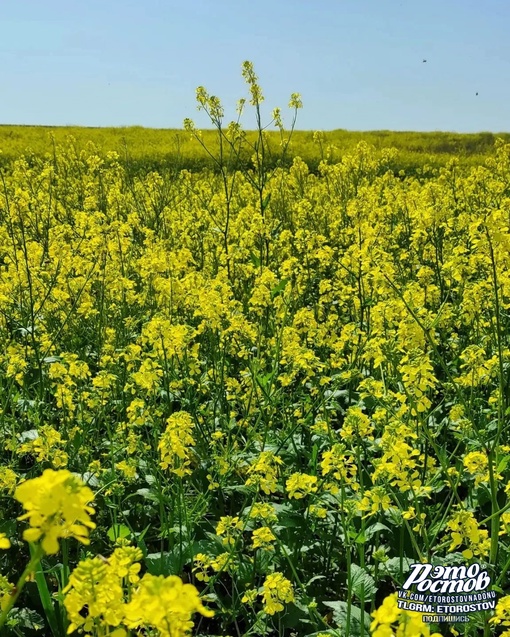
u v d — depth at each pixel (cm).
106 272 683
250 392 493
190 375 507
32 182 1020
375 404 489
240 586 346
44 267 688
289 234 777
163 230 941
